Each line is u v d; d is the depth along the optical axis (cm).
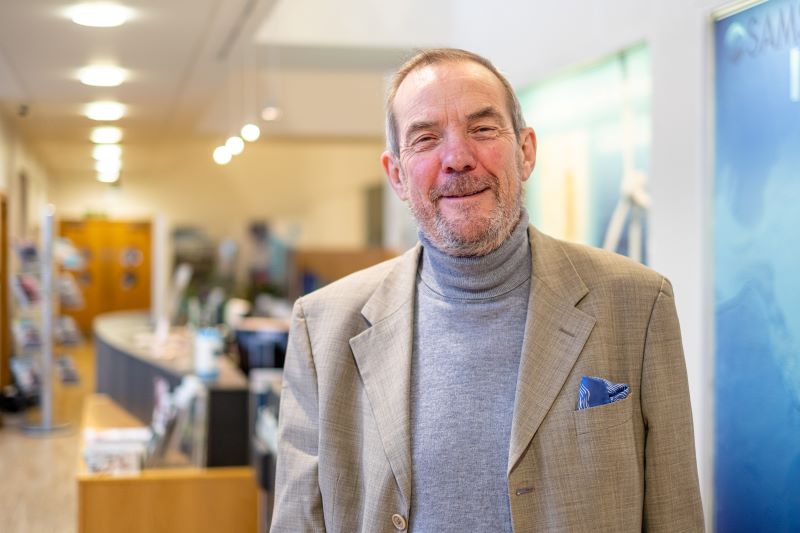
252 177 1912
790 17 250
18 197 1174
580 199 394
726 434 278
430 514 166
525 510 162
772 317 257
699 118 290
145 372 585
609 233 367
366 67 1073
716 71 285
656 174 321
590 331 169
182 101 952
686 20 303
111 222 1891
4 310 1046
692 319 298
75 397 1085
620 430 164
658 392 168
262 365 616
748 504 267
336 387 181
